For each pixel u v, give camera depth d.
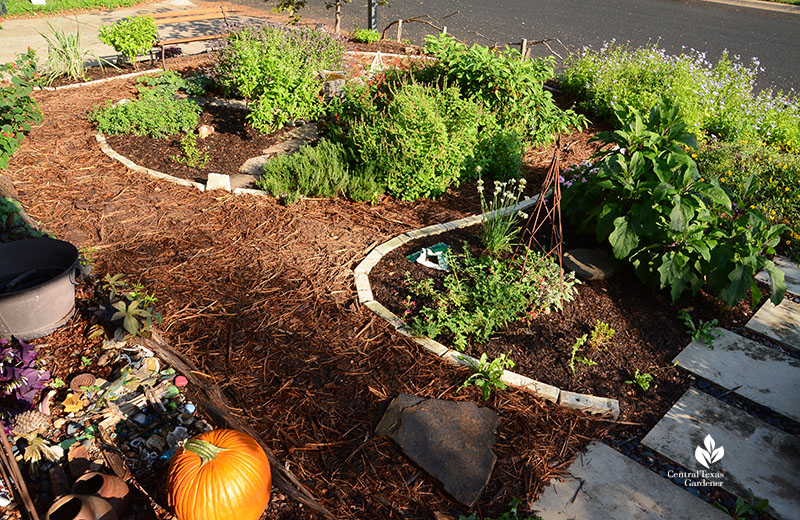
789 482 3.36
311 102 7.50
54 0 15.00
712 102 8.33
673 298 4.59
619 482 3.32
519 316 4.56
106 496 2.85
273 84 7.06
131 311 3.89
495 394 3.84
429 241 5.50
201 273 4.83
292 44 8.60
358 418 3.62
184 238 5.32
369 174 6.16
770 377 4.15
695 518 3.13
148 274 4.77
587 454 3.50
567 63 11.01
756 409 3.91
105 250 5.08
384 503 3.12
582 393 3.92
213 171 6.64
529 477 3.32
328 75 8.60
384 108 7.13
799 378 4.15
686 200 4.59
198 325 4.25
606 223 5.01
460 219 5.88
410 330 4.29
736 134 7.87
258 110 7.11
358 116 7.10
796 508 3.20
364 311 4.50
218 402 3.57
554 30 14.48
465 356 4.09
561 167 7.00
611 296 4.90
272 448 3.38
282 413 3.60
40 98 8.50
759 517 3.16
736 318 4.77
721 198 4.69
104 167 6.57
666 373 4.16
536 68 8.12
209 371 3.85
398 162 6.05
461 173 6.66
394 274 4.98
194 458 2.88
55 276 4.21
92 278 4.68
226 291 4.63
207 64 9.95
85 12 14.74
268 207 5.91
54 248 4.31
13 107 6.97
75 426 3.40
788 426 3.79
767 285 5.25
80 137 7.28
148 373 3.78
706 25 15.70
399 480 3.26
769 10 18.22
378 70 8.10
